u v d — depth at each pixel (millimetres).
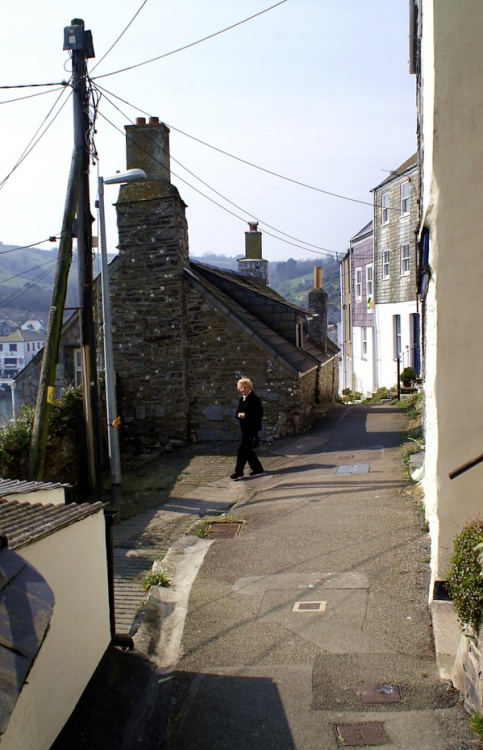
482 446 5109
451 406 5148
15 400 16828
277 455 12375
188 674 4797
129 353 14305
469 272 5074
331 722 4086
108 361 10727
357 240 30203
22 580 3010
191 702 4438
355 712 4164
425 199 5680
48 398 9578
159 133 14180
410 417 14898
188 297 14164
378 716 4102
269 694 4449
